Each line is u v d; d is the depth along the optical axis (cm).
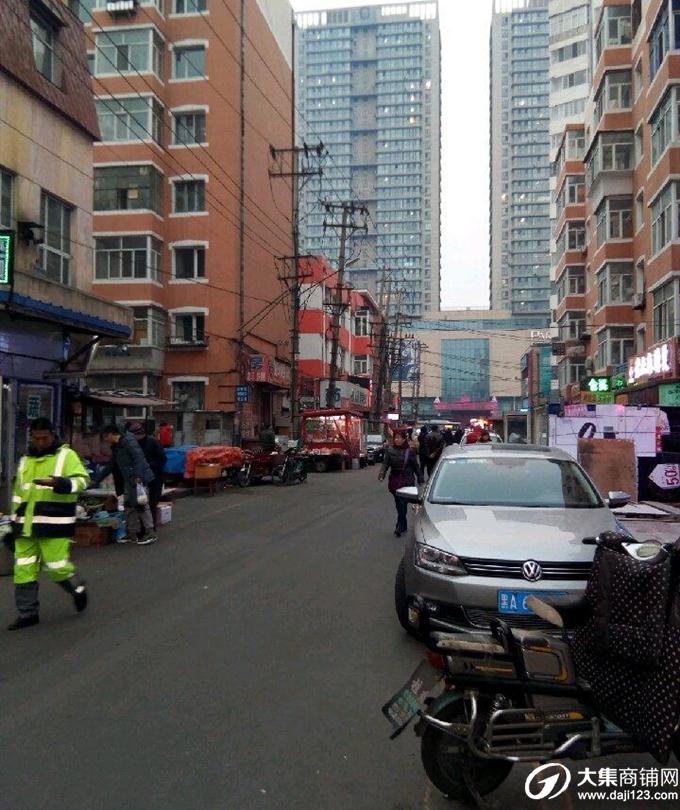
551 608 378
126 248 3278
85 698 486
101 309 1548
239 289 3375
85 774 380
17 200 1441
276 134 3962
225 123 3394
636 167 3014
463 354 12338
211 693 496
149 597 769
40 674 532
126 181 3291
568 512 633
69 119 1614
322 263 5131
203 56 3422
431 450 2064
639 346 2930
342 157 16812
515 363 12175
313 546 1091
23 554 664
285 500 1795
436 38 16725
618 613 334
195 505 1673
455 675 354
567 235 4206
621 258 3075
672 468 1520
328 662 562
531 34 16088
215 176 3381
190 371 3347
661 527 1043
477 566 542
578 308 4181
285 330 4131
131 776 378
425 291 16312
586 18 7444
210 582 842
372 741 424
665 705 314
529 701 360
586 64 7438
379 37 16862
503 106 16150
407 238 16462
